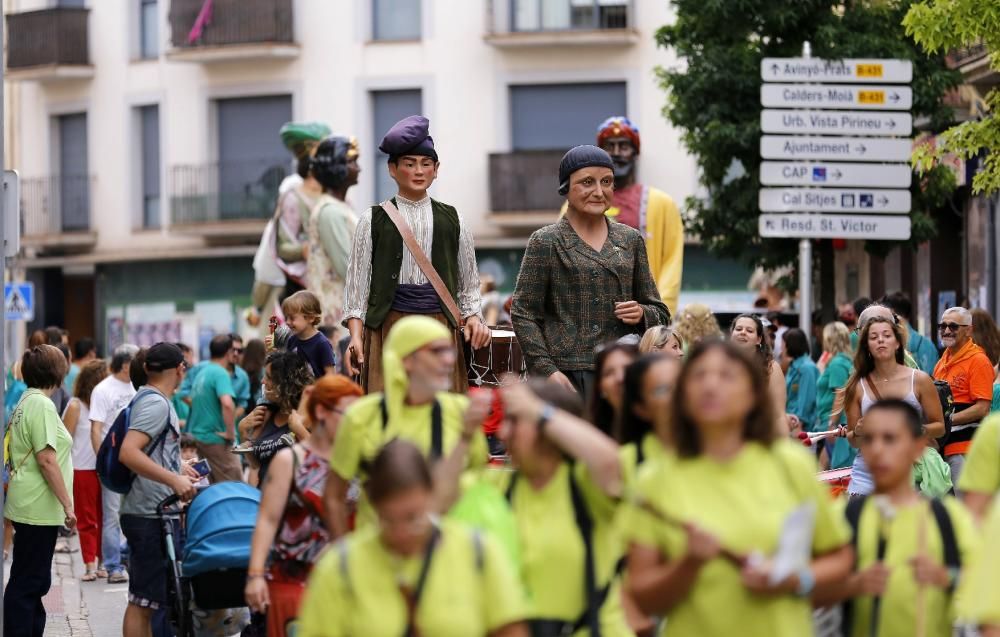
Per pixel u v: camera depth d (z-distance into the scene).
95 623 16.11
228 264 47.97
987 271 29.28
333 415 9.50
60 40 49.50
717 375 6.75
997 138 19.02
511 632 6.69
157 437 12.40
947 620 7.57
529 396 7.69
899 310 19.55
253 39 46.72
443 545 6.69
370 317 12.09
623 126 15.71
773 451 6.87
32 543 13.95
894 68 23.20
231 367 22.27
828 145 23.17
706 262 43.59
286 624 9.55
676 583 6.66
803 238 23.33
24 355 14.09
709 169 29.19
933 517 7.62
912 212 27.55
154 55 48.84
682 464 6.85
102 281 50.00
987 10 17.92
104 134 49.59
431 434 8.62
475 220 45.75
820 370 20.80
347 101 46.47
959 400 16.05
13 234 13.05
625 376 7.96
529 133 45.56
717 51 28.41
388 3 46.41
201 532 10.91
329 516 8.90
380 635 6.62
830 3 27.84
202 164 47.81
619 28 44.38
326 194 22.69
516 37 44.62
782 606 6.73
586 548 7.72
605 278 12.16
